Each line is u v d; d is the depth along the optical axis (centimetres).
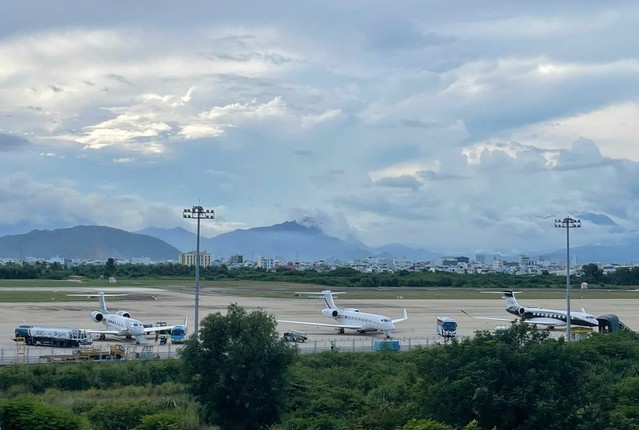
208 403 6994
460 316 16938
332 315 13762
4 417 5284
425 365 6456
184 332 12325
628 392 6688
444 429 5422
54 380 8525
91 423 6756
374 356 10056
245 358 6925
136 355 10106
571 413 5838
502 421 5866
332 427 6388
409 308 19288
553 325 14462
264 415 7000
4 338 12056
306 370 8550
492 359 6088
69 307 18212
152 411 7050
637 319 16438
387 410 6650
